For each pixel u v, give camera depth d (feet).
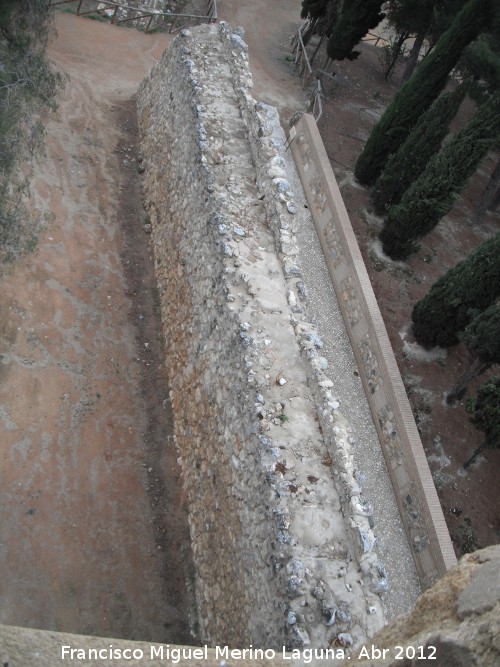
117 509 37.78
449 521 40.83
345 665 17.06
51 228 49.80
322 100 72.28
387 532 36.17
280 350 37.17
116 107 64.23
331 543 30.48
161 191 53.52
